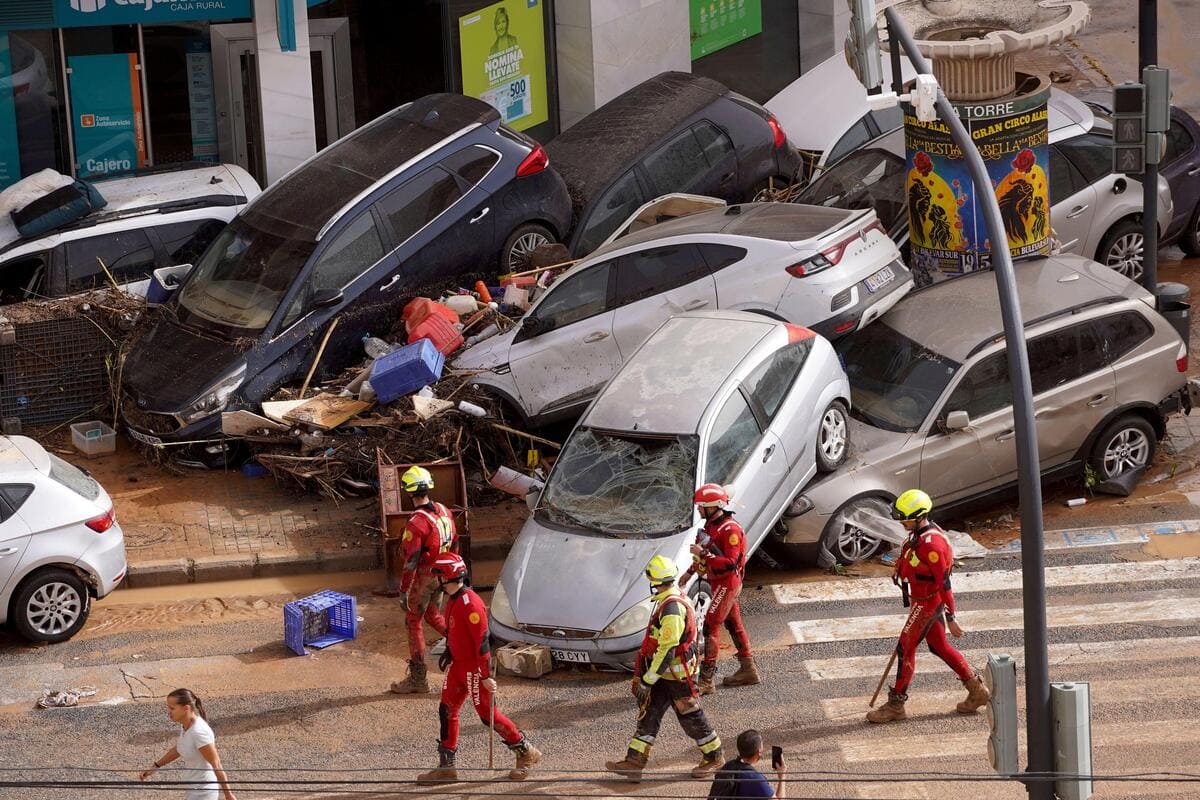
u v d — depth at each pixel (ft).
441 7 154.71
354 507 111.24
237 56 152.87
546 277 124.26
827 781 72.23
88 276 126.00
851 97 147.74
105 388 124.36
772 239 110.73
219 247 124.47
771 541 101.81
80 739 83.87
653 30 163.53
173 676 91.30
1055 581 98.73
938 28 123.34
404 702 87.76
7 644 95.91
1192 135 138.00
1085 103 141.90
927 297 112.37
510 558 94.58
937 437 102.94
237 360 115.96
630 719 84.58
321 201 122.01
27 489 94.12
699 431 94.73
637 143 135.44
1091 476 109.09
